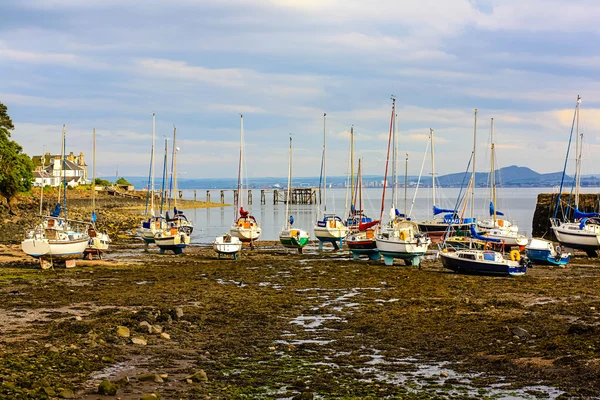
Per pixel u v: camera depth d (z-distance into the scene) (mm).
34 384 18828
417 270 51469
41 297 36281
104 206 150500
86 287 40594
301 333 27844
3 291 38188
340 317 31516
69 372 20875
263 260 58812
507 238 69125
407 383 20469
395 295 38719
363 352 24547
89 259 56844
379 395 19141
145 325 27344
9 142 118125
